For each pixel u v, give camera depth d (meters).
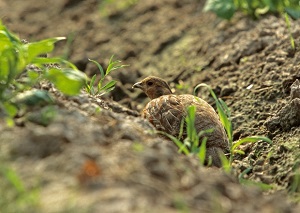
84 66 18.94
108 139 8.73
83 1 23.05
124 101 16.27
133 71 17.92
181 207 7.11
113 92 16.56
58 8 22.98
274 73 14.12
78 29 21.28
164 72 17.52
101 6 21.98
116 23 21.17
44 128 8.53
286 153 10.83
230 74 15.38
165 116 12.48
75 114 9.08
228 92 14.60
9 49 9.19
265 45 15.91
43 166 7.63
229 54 16.38
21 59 9.40
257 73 14.75
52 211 6.80
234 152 11.68
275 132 11.88
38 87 10.23
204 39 18.06
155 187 7.47
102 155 7.93
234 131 12.77
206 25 19.03
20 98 9.12
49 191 7.19
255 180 10.34
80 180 7.34
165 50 18.77
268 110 13.14
